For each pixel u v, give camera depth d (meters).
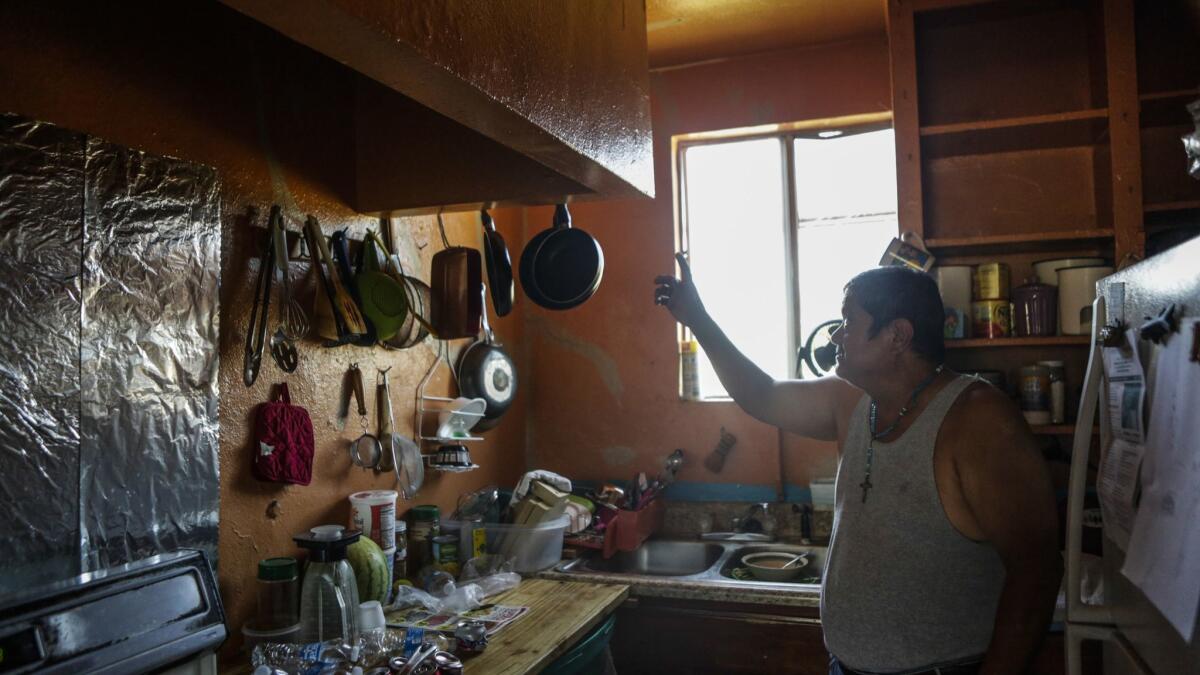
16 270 1.17
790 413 1.83
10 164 1.17
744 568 2.50
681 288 1.97
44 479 1.20
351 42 1.02
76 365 1.25
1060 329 2.30
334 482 1.99
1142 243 2.14
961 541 1.34
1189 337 1.02
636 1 2.01
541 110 1.42
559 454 3.09
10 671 0.86
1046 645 1.96
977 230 2.49
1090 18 2.36
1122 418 1.31
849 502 1.48
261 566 1.67
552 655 1.67
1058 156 2.45
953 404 1.37
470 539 2.28
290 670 1.47
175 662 1.04
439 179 1.98
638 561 2.82
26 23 1.28
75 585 0.97
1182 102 2.16
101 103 1.40
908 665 1.34
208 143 1.62
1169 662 1.08
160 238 1.42
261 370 1.75
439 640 1.66
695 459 2.94
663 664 2.25
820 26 2.68
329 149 1.96
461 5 1.17
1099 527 2.10
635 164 1.93
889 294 1.42
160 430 1.40
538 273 2.07
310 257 1.88
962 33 2.52
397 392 2.26
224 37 1.67
